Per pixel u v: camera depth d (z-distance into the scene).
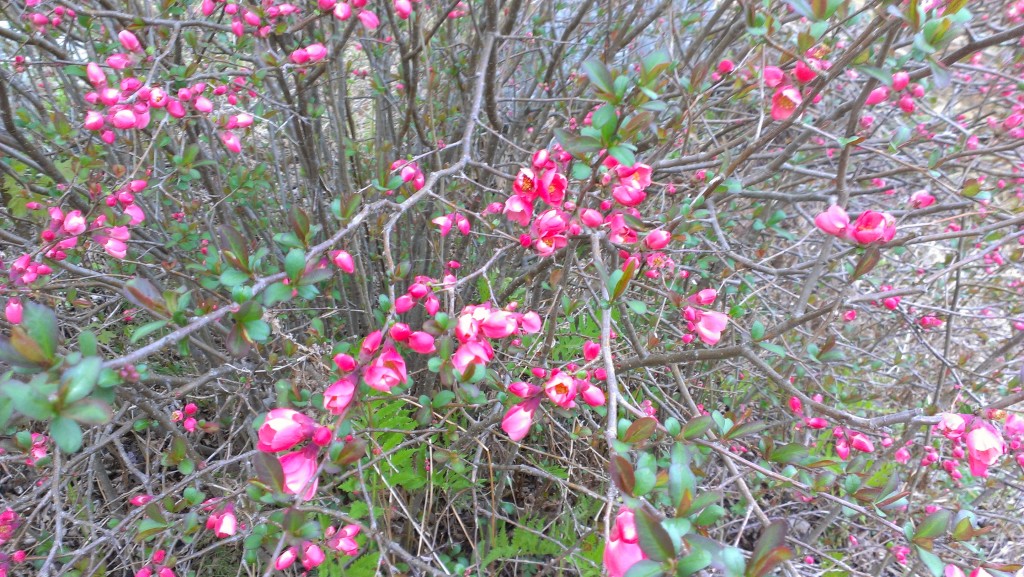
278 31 0.58
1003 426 0.45
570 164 0.60
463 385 0.40
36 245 0.56
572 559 0.60
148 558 0.56
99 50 0.68
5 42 0.79
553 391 0.36
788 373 0.72
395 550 0.43
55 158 0.74
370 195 0.74
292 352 0.53
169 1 0.61
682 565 0.24
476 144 0.85
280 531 0.48
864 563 0.82
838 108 0.72
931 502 0.67
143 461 0.82
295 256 0.34
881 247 0.53
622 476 0.27
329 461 0.34
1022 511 0.84
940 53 0.43
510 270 0.82
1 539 0.53
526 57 1.14
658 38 1.03
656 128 0.72
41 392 0.24
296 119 0.71
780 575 0.51
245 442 0.76
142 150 0.70
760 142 0.50
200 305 0.41
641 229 0.51
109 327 0.78
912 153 0.94
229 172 0.74
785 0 0.40
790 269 0.65
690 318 0.48
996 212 0.63
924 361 1.02
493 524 0.58
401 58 0.68
